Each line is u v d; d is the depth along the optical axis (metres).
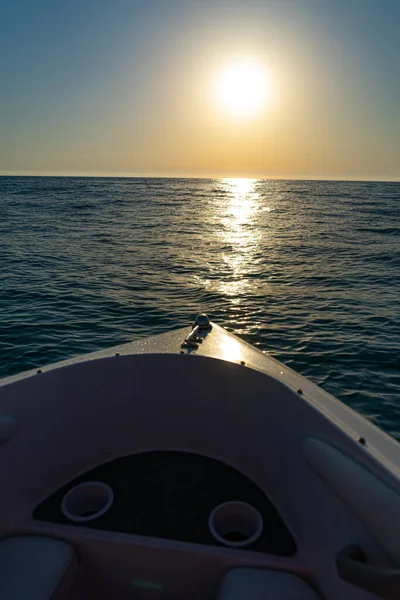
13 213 34.47
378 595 1.55
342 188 111.81
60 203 46.91
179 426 3.06
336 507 2.09
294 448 2.48
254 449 2.79
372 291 12.47
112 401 3.00
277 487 2.55
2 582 2.02
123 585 2.30
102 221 30.62
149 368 3.06
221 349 3.35
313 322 9.66
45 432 2.71
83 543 2.30
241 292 12.40
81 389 2.90
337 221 32.75
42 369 2.88
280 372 3.12
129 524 2.41
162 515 2.48
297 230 27.31
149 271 15.17
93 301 11.28
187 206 48.56
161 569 2.25
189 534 2.34
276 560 2.16
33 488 2.58
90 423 2.93
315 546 2.13
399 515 1.71
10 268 14.96
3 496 2.41
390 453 2.25
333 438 2.24
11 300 11.18
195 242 22.14
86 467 2.88
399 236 24.42
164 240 22.61
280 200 62.53
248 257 18.19
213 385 2.97
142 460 2.97
